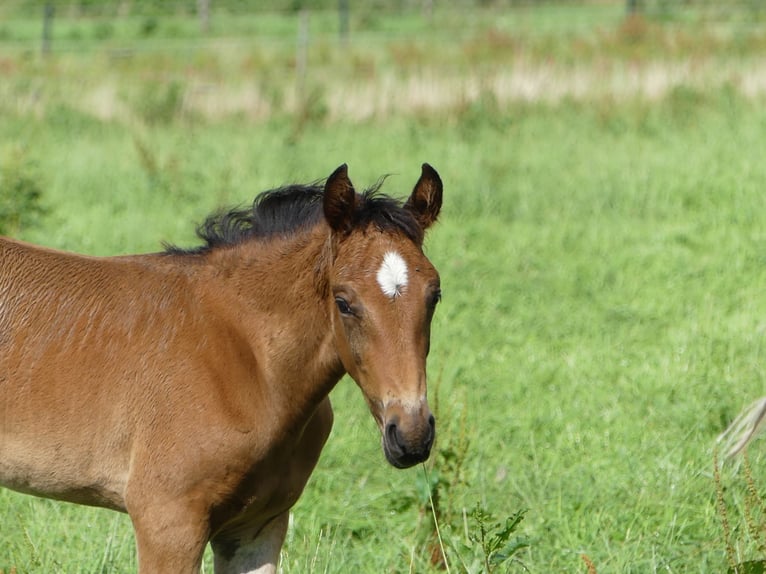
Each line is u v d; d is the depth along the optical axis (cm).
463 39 3556
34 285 643
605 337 1213
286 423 621
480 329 1252
